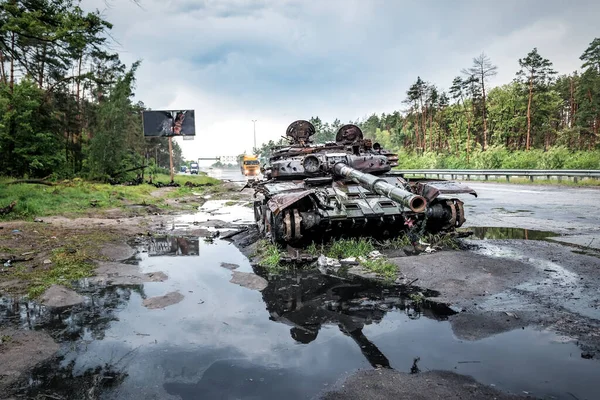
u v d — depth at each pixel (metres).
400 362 3.30
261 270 6.55
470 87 50.94
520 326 3.90
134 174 35.34
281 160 9.41
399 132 69.12
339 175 8.70
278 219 7.68
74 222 12.32
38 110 25.39
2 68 26.77
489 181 24.66
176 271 6.59
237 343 3.78
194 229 11.25
